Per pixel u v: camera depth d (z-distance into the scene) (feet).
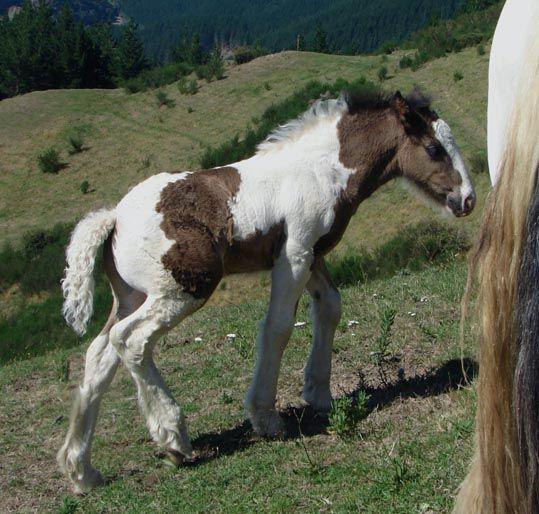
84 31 231.91
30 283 96.07
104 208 18.16
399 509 13.14
